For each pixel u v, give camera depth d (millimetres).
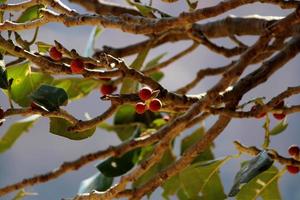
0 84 804
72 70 782
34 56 787
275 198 974
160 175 897
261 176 961
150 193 958
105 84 1012
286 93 848
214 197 1011
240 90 852
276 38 954
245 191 969
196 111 825
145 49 990
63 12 797
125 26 796
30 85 900
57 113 782
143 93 780
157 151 883
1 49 822
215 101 839
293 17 815
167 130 910
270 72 878
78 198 879
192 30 989
